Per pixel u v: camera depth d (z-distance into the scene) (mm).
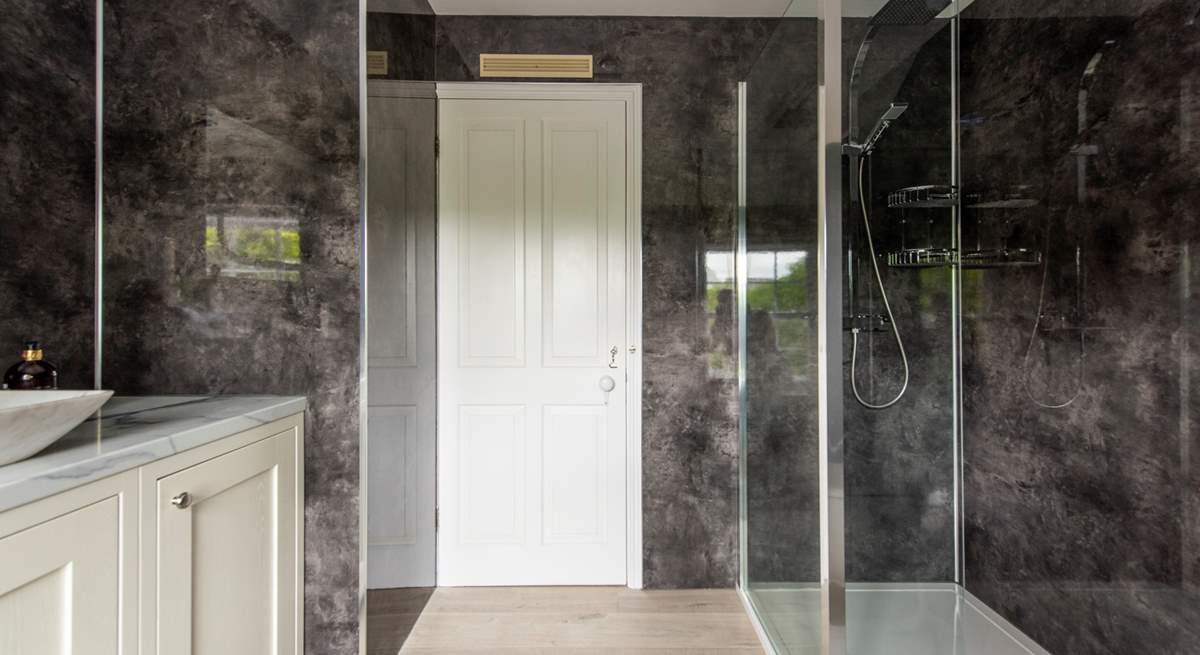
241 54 1539
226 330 1554
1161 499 1316
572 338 2217
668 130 2193
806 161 1465
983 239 1916
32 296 1360
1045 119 1638
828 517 1351
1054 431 1647
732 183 2195
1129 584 1404
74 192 1470
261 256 1547
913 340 2088
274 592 1396
